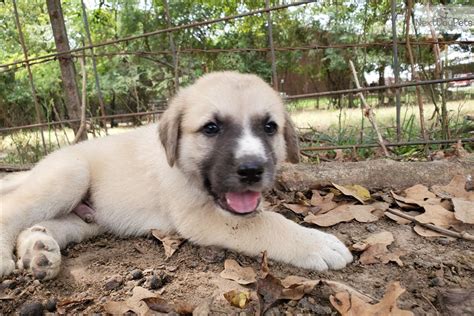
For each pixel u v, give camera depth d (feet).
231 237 1.23
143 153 1.50
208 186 1.28
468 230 1.30
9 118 5.16
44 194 1.38
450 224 1.33
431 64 2.98
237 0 5.60
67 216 1.47
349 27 6.68
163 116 1.37
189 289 1.05
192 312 0.94
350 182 1.73
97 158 1.56
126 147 1.56
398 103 2.15
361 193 1.60
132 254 1.28
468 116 2.73
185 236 1.31
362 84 4.03
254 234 1.21
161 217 1.43
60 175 1.43
